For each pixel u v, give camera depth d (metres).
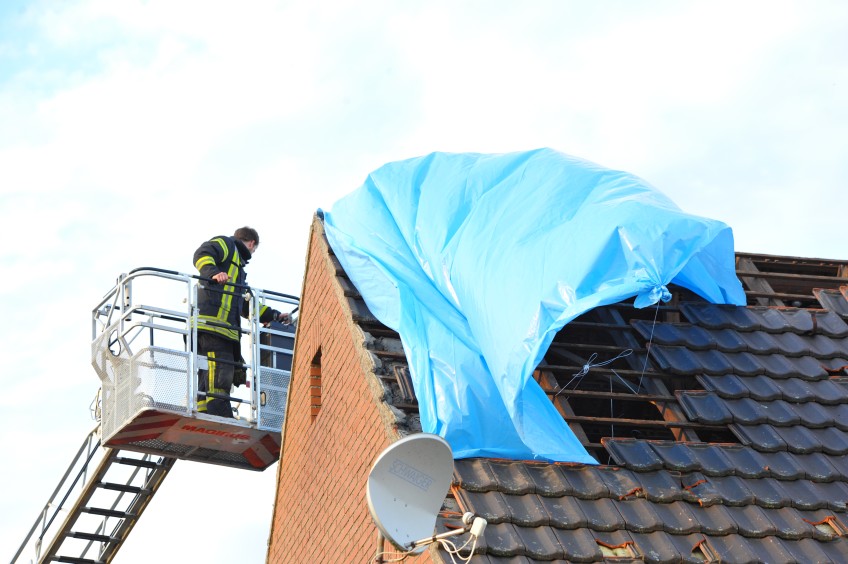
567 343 12.62
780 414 11.78
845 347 13.16
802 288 14.83
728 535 10.25
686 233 11.26
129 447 15.23
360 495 11.75
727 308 13.28
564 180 12.22
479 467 10.45
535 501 10.20
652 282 10.88
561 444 10.76
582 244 11.12
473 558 9.44
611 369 12.09
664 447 11.08
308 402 13.69
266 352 15.75
